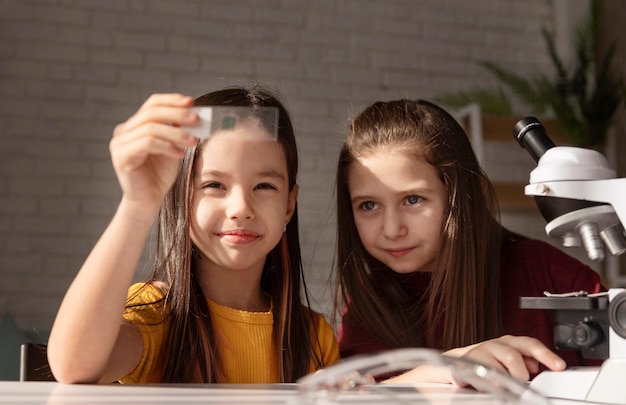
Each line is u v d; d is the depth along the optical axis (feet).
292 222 4.51
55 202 12.87
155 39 13.50
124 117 13.25
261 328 4.25
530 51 15.29
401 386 3.15
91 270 3.06
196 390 2.75
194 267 4.24
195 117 2.68
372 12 14.53
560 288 5.01
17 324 12.50
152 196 3.00
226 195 4.00
